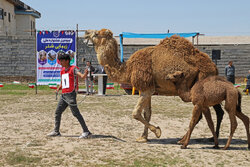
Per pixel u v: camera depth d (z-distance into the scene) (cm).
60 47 1736
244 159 576
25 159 555
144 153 608
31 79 2591
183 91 656
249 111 1157
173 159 569
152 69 675
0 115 1043
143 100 687
